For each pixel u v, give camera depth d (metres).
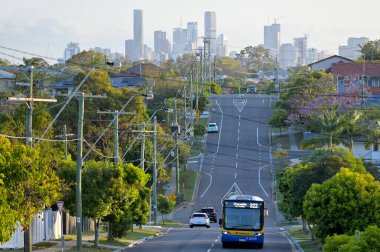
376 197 57.66
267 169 161.62
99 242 77.62
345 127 137.00
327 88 185.25
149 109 184.12
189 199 144.62
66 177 69.88
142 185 78.38
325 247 45.12
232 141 186.75
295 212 78.56
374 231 36.59
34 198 51.34
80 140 66.50
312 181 76.56
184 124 164.00
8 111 99.75
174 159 144.12
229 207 73.94
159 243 81.44
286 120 182.38
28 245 56.78
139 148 130.75
